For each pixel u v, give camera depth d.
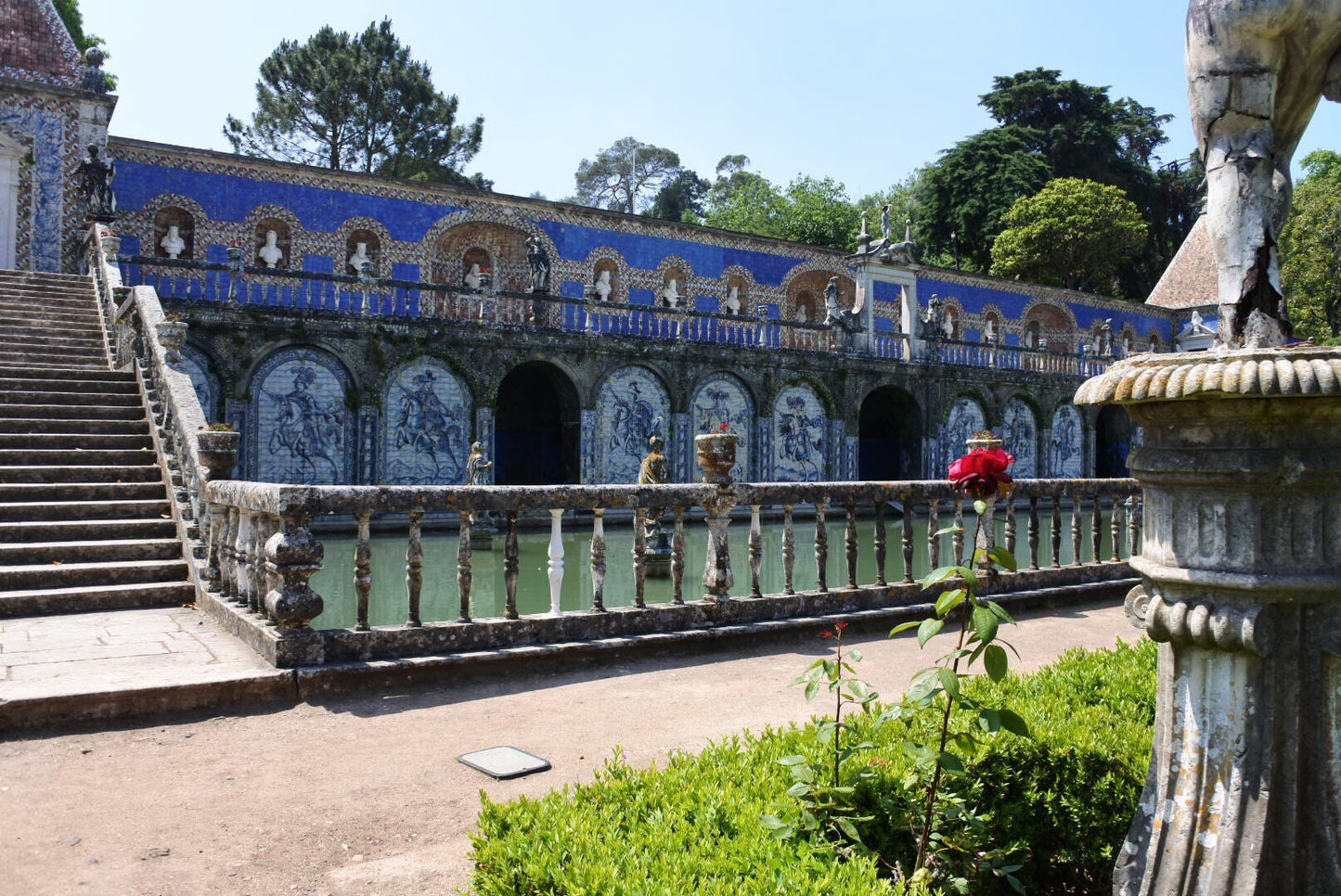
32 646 7.91
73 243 24.62
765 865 3.27
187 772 5.40
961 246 59.91
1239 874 3.09
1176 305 51.72
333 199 29.50
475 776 5.33
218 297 26.91
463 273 32.28
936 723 4.69
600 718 6.51
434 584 14.91
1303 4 3.20
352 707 6.75
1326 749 3.08
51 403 13.69
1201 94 3.43
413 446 25.38
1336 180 33.62
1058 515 11.97
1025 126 60.78
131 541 10.96
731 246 37.50
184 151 27.09
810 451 32.69
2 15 25.12
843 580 15.61
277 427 23.56
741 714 6.59
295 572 7.14
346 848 4.40
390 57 49.22
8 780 5.25
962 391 36.81
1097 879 4.60
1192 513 3.24
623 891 3.04
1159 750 3.40
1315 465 3.05
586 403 28.08
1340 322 32.06
